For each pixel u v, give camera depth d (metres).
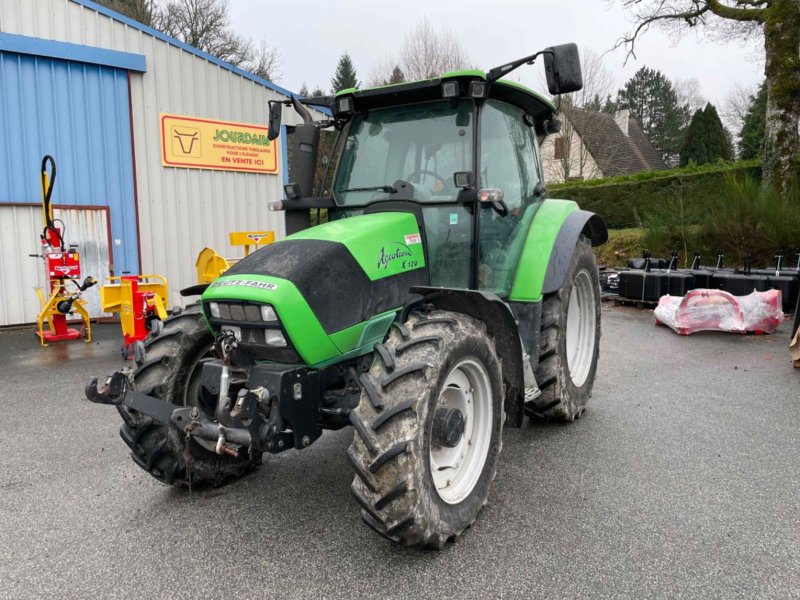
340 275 2.72
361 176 3.51
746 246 10.54
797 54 12.48
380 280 2.90
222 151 10.72
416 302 2.81
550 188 19.66
